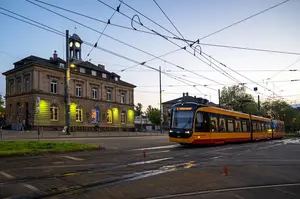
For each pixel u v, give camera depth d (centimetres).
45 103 4306
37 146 1526
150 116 8912
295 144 2577
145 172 952
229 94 6266
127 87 6153
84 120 4988
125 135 4075
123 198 634
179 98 8912
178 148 1898
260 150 1844
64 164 1090
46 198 629
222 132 2256
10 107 4725
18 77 4569
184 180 831
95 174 902
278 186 771
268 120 3709
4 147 1430
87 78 5141
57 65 4650
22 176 849
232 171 990
